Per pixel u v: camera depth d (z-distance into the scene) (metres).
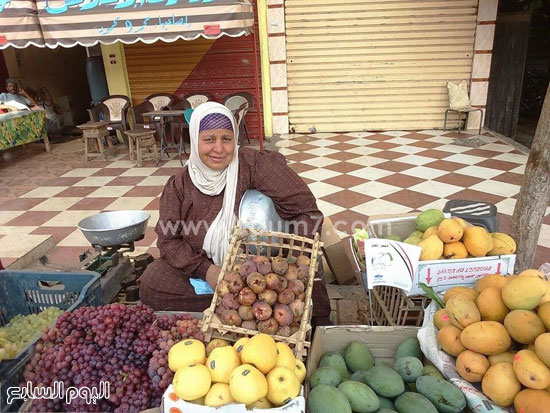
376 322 2.56
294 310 1.75
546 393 1.43
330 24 7.73
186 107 7.78
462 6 7.39
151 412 1.56
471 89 7.80
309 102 8.28
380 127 8.27
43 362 1.73
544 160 2.42
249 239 2.06
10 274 2.35
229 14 4.83
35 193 5.89
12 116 7.49
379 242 2.05
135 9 4.90
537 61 10.41
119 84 8.32
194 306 2.46
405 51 7.75
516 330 1.55
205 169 2.33
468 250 2.08
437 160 6.25
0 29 4.91
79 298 2.09
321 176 5.81
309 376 1.73
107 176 6.50
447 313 1.74
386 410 1.60
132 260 3.68
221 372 1.52
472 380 1.61
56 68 11.19
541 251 3.54
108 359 1.70
